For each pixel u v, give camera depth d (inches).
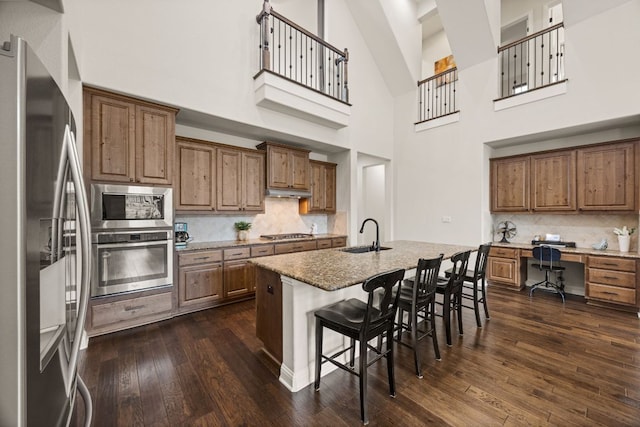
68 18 74.0
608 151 150.3
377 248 122.4
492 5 178.9
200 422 65.6
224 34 144.6
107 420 65.8
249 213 167.5
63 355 37.5
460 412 68.7
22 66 27.8
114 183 111.1
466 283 190.9
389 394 75.6
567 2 150.7
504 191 190.5
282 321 84.2
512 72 255.3
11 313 26.8
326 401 73.1
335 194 224.4
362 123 223.0
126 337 107.8
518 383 80.1
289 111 166.9
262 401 72.9
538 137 177.0
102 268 107.3
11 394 26.8
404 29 221.1
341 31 211.5
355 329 67.6
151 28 122.1
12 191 27.0
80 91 103.7
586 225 169.3
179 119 145.9
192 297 133.5
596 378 82.1
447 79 226.2
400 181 242.2
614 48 140.6
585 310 139.7
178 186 137.6
